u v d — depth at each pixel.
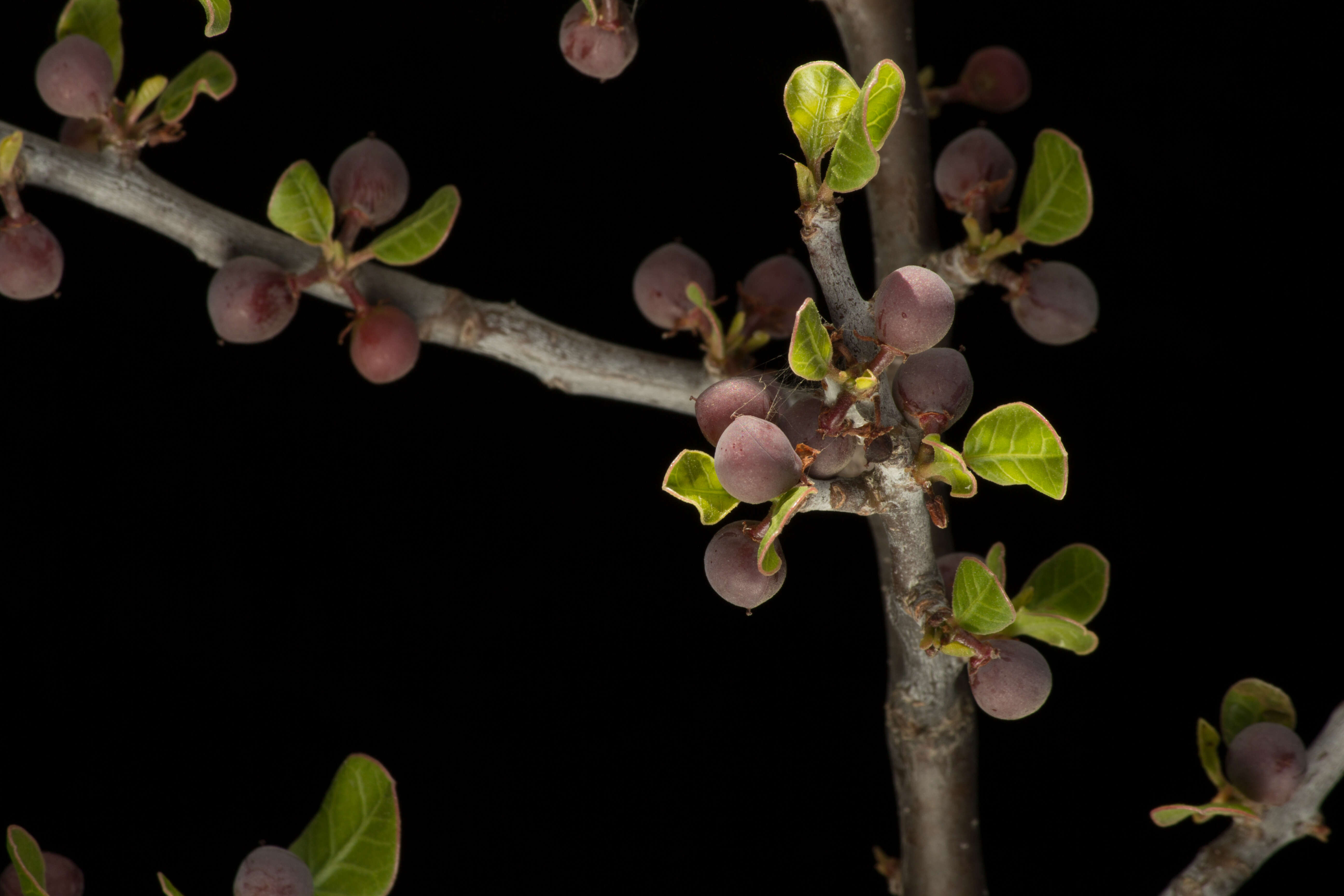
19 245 0.47
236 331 0.47
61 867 0.47
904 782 0.48
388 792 0.45
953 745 0.48
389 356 0.48
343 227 0.48
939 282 0.42
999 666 0.43
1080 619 0.47
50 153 0.48
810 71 0.42
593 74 0.47
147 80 0.48
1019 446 0.43
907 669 0.47
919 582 0.44
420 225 0.47
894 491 0.43
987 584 0.43
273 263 0.48
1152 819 0.47
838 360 0.43
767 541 0.42
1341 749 0.47
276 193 0.47
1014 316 0.48
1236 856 0.47
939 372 0.43
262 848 0.45
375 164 0.48
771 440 0.42
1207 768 0.47
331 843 0.45
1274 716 0.48
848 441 0.43
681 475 0.43
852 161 0.42
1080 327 0.48
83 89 0.48
